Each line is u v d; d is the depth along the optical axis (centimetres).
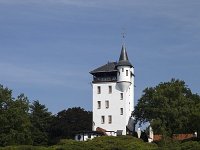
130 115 18725
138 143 11600
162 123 14938
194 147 10600
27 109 14612
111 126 18475
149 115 15950
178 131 15400
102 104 18738
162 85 16088
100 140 11888
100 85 18900
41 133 16962
